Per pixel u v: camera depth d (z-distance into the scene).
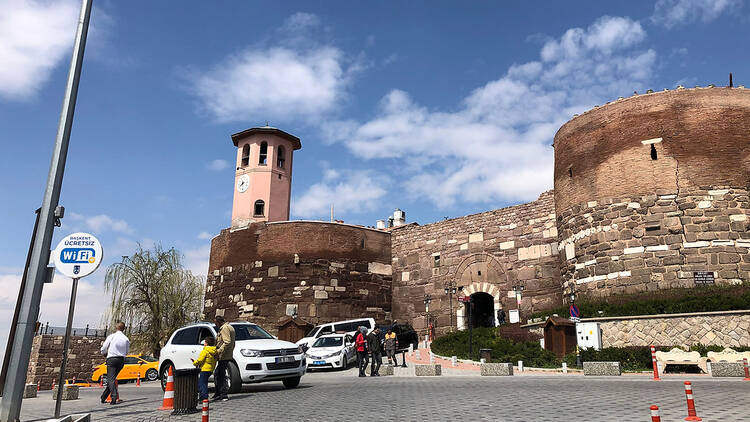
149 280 37.66
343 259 34.62
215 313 36.41
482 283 32.03
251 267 34.97
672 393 10.10
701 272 21.03
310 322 32.53
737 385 11.55
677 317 18.80
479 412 8.21
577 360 18.31
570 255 25.28
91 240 8.97
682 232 21.75
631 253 22.53
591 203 24.48
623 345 19.73
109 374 12.19
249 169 39.66
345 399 10.47
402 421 7.58
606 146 24.55
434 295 34.00
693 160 22.41
